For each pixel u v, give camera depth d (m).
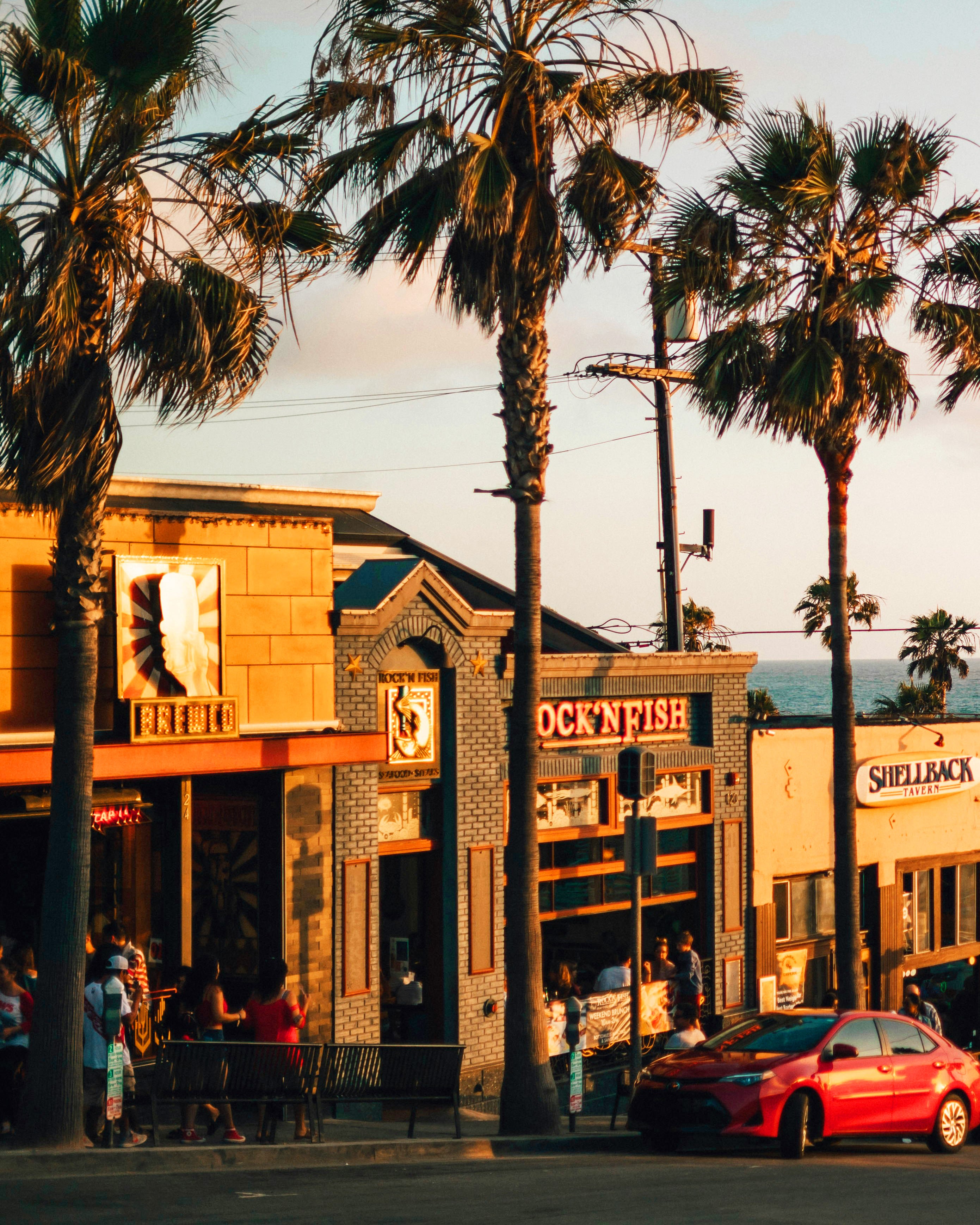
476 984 33.81
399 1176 21.06
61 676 21.73
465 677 34.00
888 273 34.16
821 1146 27.83
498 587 43.34
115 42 20.22
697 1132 24.67
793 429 33.62
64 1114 20.88
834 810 35.84
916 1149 28.75
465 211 25.64
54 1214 16.16
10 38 20.23
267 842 29.75
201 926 30.55
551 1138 26.17
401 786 32.78
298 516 32.25
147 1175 19.89
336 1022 30.61
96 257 21.38
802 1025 26.61
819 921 44.34
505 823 34.97
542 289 27.28
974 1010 44.59
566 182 27.55
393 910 34.28
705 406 35.25
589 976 37.53
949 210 34.91
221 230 22.06
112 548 26.97
